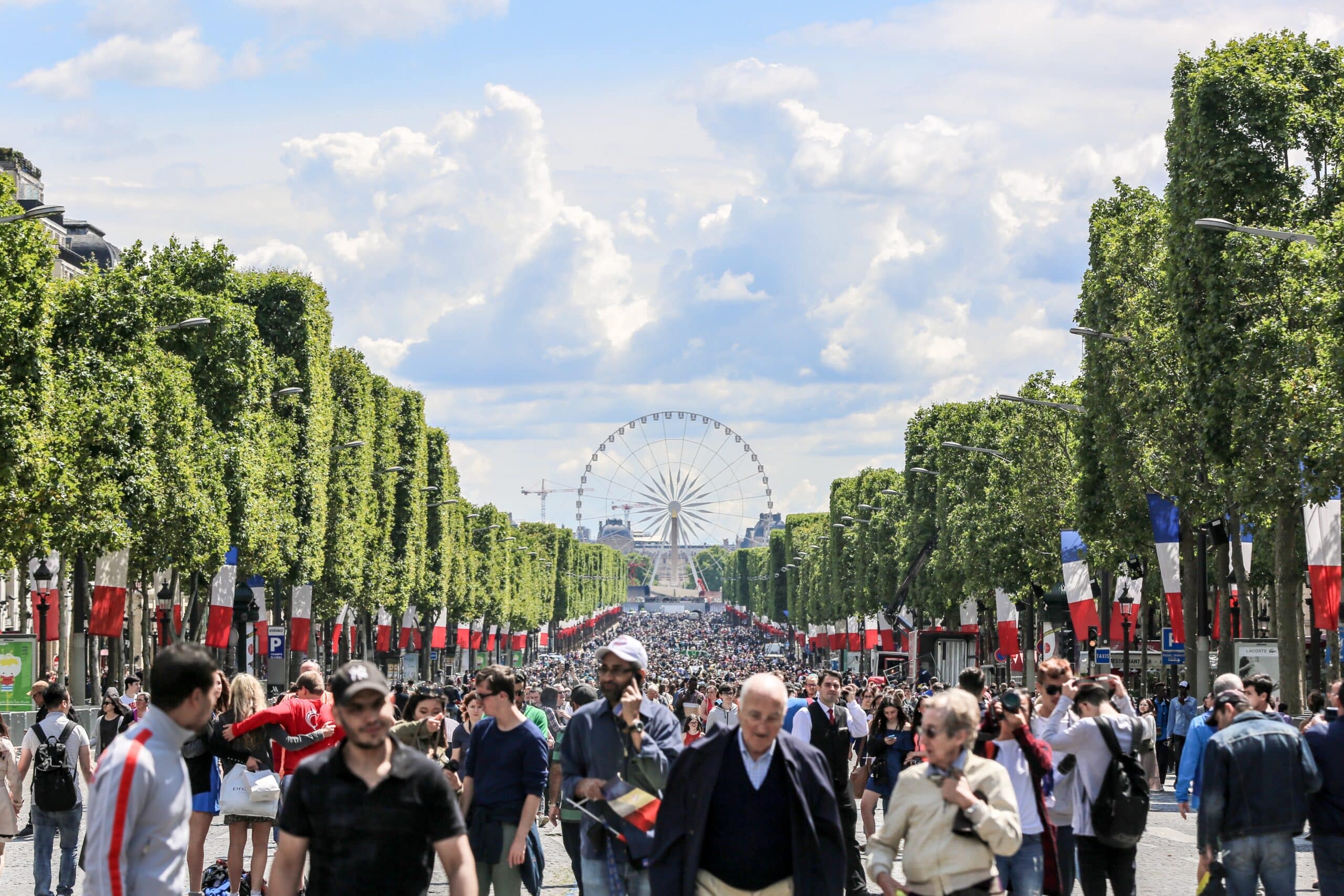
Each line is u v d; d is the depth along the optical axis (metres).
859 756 37.34
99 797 12.38
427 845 12.41
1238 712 22.88
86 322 71.94
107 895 12.16
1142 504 75.44
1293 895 19.73
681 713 51.09
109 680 78.06
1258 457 57.41
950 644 134.12
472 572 192.38
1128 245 75.38
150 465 69.81
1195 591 73.81
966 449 123.44
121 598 70.81
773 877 14.70
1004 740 19.64
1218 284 59.16
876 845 15.14
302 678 24.12
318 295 101.62
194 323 73.25
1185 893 29.73
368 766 12.31
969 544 113.62
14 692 58.62
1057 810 21.25
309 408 100.06
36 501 59.06
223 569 81.81
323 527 101.62
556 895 30.05
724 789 14.77
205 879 24.08
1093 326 76.56
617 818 18.38
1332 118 59.72
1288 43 61.34
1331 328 51.00
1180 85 63.47
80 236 159.25
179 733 12.84
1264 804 19.53
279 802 23.70
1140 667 116.81
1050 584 105.19
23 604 100.25
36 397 55.78
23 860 36.03
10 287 55.12
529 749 20.86
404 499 138.38
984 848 14.85
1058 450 100.50
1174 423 69.00
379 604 131.75
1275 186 59.41
